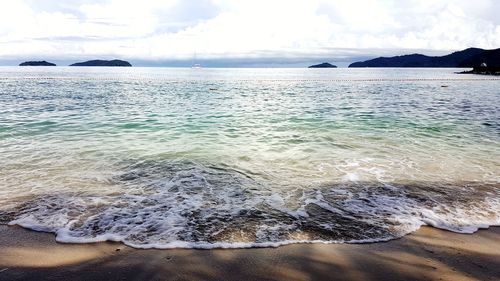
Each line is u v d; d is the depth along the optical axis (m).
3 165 9.12
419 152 11.03
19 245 5.14
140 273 4.48
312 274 4.51
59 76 80.75
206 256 4.92
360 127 15.66
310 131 14.62
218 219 6.10
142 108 22.27
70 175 8.38
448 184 8.08
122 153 10.54
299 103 26.83
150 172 8.70
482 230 5.88
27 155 10.16
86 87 44.12
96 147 11.29
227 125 16.03
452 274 4.54
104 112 20.02
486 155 10.73
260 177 8.41
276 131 14.59
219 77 90.50
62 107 22.27
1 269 4.50
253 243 5.31
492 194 7.48
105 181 7.99
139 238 5.41
